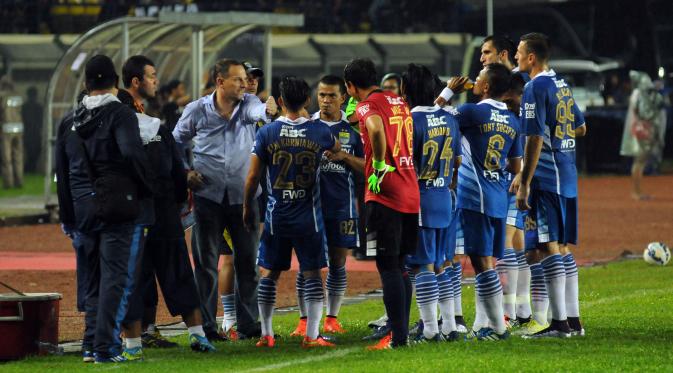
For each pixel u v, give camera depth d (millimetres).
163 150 34625
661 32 132250
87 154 33188
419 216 34438
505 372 30000
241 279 38281
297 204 35688
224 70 37781
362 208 40625
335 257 38781
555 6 126125
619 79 126625
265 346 36000
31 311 34344
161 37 80375
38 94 122875
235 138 38125
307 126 35875
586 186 110438
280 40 115125
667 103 133375
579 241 68938
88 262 34000
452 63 117375
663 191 103875
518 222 38719
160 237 34750
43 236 73875
